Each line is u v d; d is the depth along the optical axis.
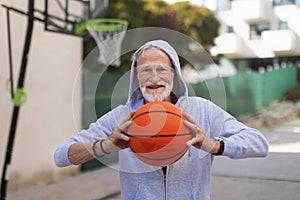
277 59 17.86
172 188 1.54
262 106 12.84
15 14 4.38
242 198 4.32
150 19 12.55
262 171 5.41
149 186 1.54
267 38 17.72
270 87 13.49
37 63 4.74
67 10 4.33
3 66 4.29
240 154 1.51
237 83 11.24
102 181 5.01
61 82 5.11
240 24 18.14
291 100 13.79
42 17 4.59
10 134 3.50
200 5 14.80
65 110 5.19
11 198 4.28
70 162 1.56
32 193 4.48
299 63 17.25
